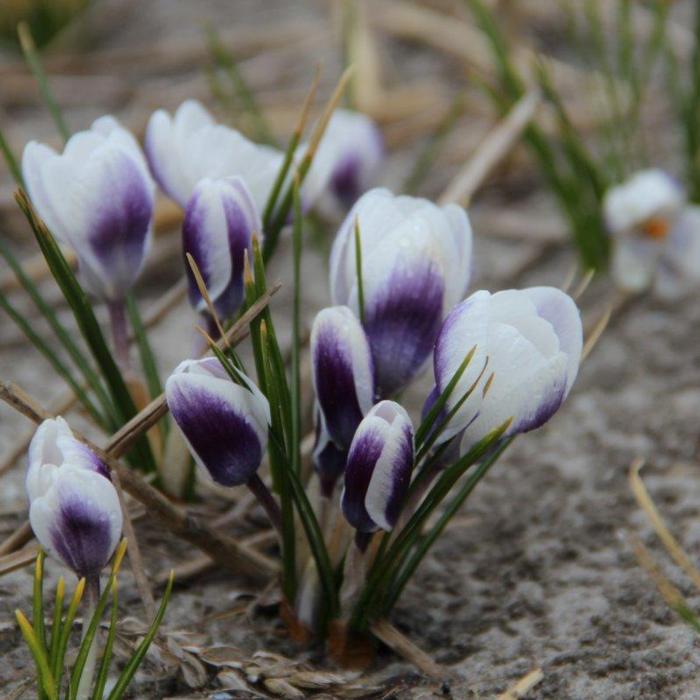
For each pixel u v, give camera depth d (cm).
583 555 82
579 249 99
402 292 74
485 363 73
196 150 78
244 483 75
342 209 93
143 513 79
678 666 77
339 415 74
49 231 77
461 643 78
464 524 83
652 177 93
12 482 84
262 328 74
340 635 77
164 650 76
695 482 85
